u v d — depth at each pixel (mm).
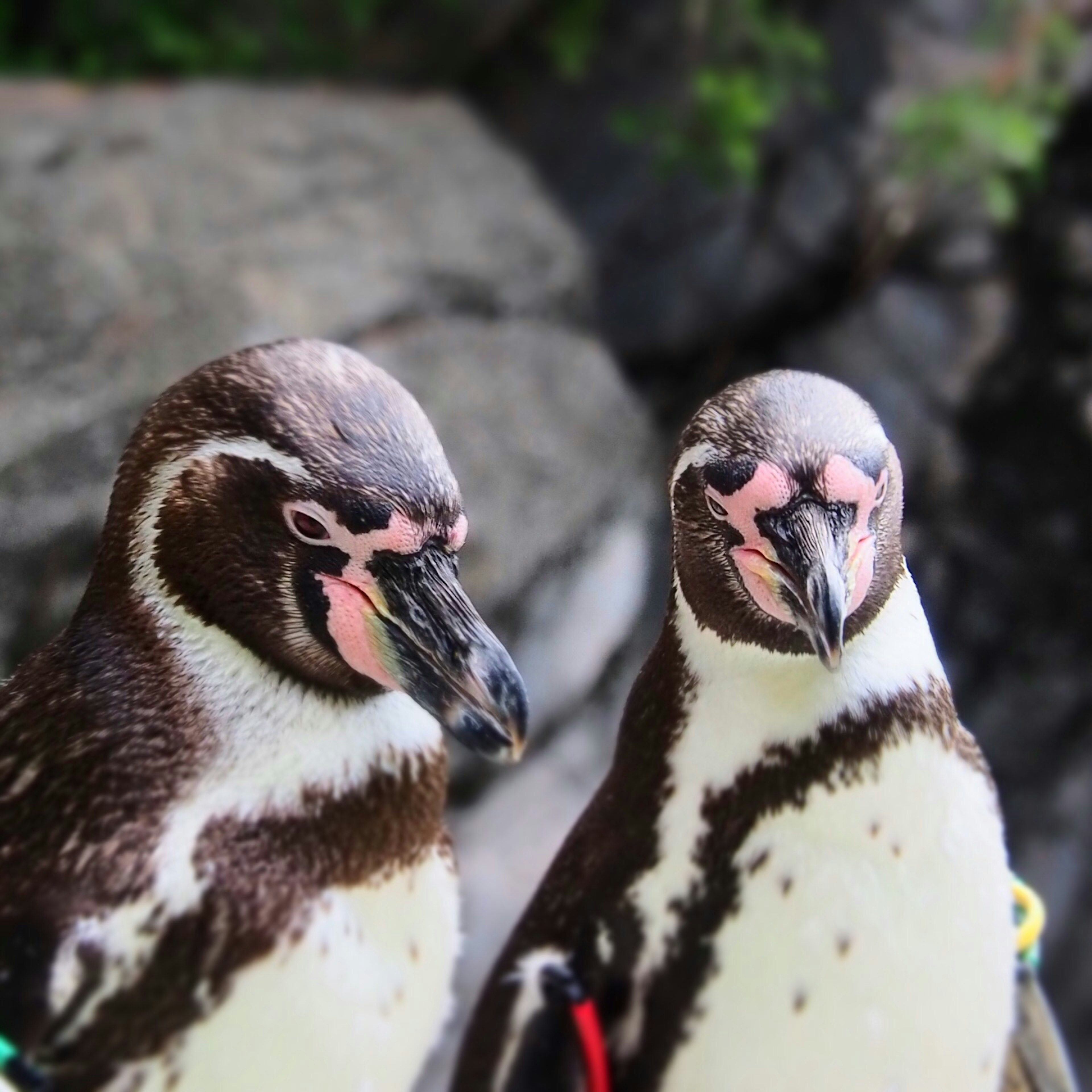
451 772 1354
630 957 840
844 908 807
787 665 810
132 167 1678
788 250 1980
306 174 1756
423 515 740
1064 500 1777
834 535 776
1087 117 2049
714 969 820
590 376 1610
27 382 1296
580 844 871
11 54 2074
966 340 1917
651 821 838
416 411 755
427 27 2066
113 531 773
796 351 1965
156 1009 737
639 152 2002
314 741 764
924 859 812
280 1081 753
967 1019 833
